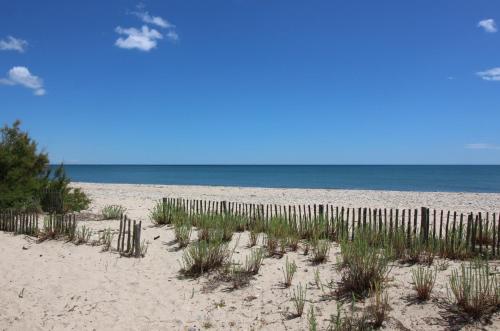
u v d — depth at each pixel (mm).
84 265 8023
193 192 31641
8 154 14648
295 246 8508
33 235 10602
